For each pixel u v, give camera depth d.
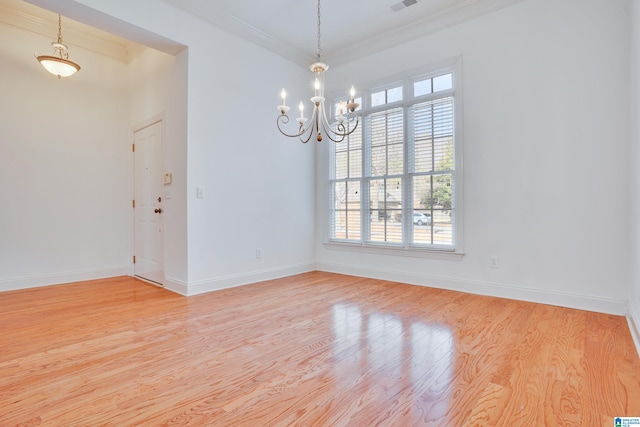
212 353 2.01
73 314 2.76
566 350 2.01
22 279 3.69
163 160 3.73
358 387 1.61
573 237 2.86
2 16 3.58
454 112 3.55
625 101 2.62
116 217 4.44
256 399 1.51
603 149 2.72
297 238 4.57
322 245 4.78
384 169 4.12
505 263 3.21
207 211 3.53
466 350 2.03
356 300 3.18
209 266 3.54
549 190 2.97
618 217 2.66
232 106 3.77
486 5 3.27
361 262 4.34
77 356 1.96
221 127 3.65
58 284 3.91
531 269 3.07
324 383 1.65
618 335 2.24
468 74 3.42
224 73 3.69
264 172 4.12
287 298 3.26
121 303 3.09
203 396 1.54
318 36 3.71
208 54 3.53
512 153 3.16
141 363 1.87
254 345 2.13
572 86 2.85
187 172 3.36
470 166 3.41
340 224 4.61
